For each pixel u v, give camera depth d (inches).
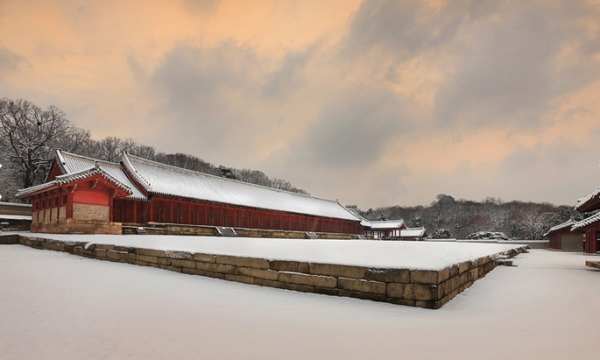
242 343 159.3
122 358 138.1
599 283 366.3
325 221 2281.0
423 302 233.6
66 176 967.6
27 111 1995.6
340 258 288.4
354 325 191.3
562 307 245.8
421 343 162.7
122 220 1213.7
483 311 229.5
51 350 145.3
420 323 196.5
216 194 1619.1
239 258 331.9
